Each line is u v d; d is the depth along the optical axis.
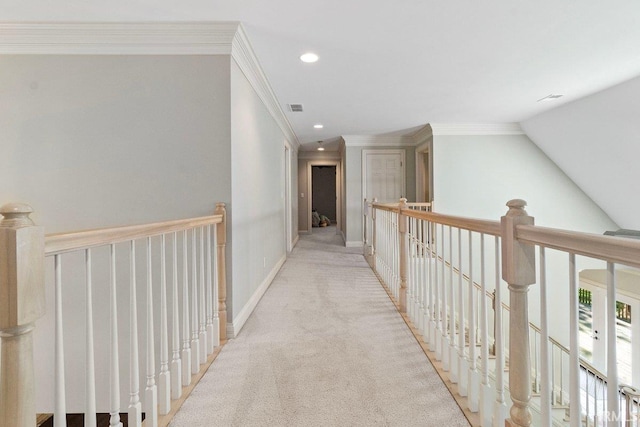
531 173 5.56
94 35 2.38
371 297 3.43
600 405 3.42
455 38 2.58
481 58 2.95
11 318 0.78
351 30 2.44
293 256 5.91
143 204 2.47
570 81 3.50
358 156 6.75
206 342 2.07
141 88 2.46
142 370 2.38
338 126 5.70
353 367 1.98
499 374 1.32
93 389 1.07
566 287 5.34
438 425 1.47
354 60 2.96
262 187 3.67
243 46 2.60
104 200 2.46
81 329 2.39
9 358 0.79
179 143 2.47
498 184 5.59
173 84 2.46
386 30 2.45
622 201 4.97
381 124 5.54
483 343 1.45
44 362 2.33
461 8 2.18
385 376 1.88
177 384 1.65
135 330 1.32
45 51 2.43
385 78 3.40
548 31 2.48
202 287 2.05
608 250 0.77
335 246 7.06
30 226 0.82
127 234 1.25
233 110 2.53
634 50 2.81
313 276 4.40
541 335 1.05
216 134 2.48
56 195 2.44
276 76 3.33
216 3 2.09
